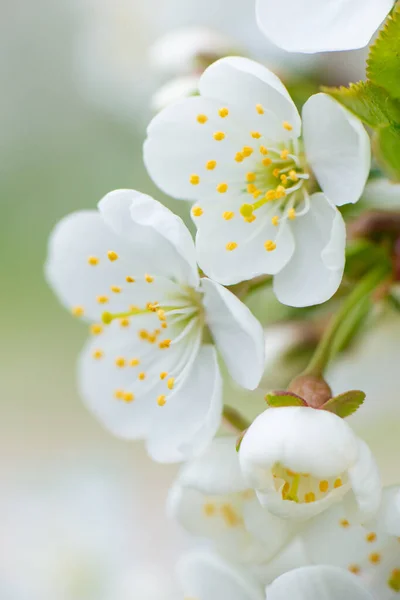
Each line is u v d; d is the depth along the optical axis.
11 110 0.47
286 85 0.26
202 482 0.24
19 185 0.46
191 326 0.25
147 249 0.25
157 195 0.30
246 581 0.24
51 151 0.46
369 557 0.24
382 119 0.23
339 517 0.23
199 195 0.24
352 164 0.24
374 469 0.23
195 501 0.24
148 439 0.24
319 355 0.24
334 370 0.27
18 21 0.48
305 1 0.24
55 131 0.46
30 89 0.47
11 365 0.46
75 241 0.25
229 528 0.24
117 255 0.25
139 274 0.25
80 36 0.39
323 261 0.24
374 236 0.25
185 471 0.24
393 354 0.28
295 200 0.24
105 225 0.25
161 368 0.25
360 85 0.23
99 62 0.34
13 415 0.46
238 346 0.24
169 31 0.32
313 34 0.23
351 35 0.23
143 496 0.39
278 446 0.23
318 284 0.24
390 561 0.24
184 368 0.24
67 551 0.34
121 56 0.33
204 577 0.24
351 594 0.23
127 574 0.34
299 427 0.23
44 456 0.44
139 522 0.36
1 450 0.45
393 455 0.32
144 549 0.35
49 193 0.46
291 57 0.27
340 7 0.24
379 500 0.23
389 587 0.24
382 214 0.25
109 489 0.35
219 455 0.24
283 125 0.24
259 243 0.24
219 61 0.24
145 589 0.33
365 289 0.24
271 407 0.23
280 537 0.23
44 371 0.46
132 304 0.25
